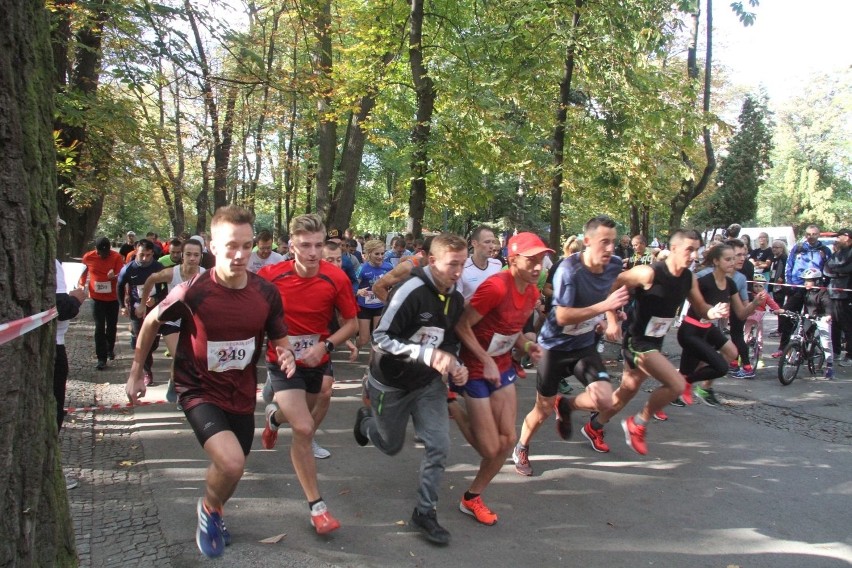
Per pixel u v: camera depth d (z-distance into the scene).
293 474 4.34
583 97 11.84
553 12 9.69
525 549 3.36
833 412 6.28
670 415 6.11
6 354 1.84
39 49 1.99
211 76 7.23
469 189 12.25
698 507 3.93
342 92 11.79
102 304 7.82
